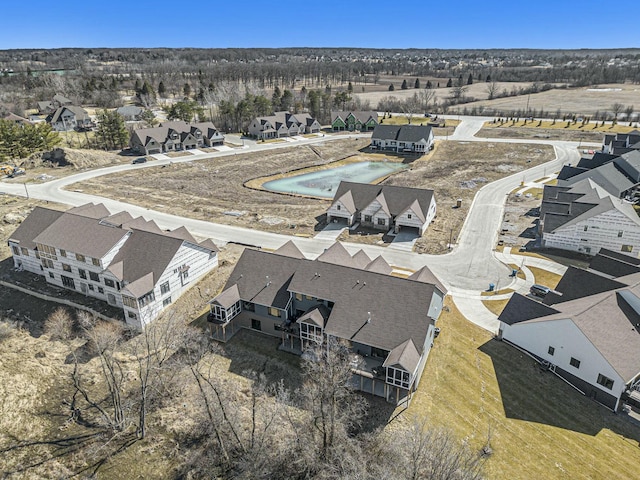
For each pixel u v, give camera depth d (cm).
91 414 3950
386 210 7350
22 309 5488
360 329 4131
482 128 15562
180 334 4594
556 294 4847
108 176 10231
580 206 6644
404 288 4228
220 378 4206
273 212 8275
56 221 5825
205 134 13562
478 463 3238
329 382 3356
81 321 5094
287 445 3478
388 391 3853
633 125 14550
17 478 3403
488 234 7162
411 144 13112
